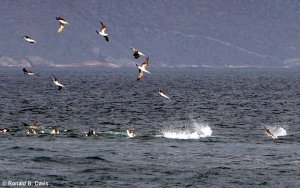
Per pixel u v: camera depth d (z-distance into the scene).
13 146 67.94
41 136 75.56
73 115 103.50
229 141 75.25
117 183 53.59
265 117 106.50
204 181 54.78
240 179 55.62
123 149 67.62
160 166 59.50
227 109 120.31
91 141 72.75
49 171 56.84
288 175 57.31
